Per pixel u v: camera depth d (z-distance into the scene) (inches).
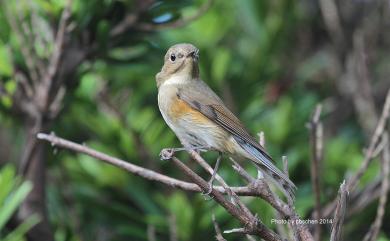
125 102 488.1
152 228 393.4
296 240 280.2
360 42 507.2
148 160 450.3
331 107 550.6
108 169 446.3
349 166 456.4
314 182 326.6
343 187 275.4
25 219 413.1
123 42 449.4
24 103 420.5
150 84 492.7
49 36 435.2
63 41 403.5
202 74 483.8
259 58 512.1
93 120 454.6
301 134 483.2
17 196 362.3
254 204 407.8
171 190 446.9
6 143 512.1
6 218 357.7
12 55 422.0
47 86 412.2
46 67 427.8
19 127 467.5
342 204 274.5
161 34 495.8
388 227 440.8
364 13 564.7
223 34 508.7
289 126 476.4
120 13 439.2
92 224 453.7
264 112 499.5
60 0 420.5
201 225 414.0
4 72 429.7
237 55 526.0
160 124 458.0
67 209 449.7
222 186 290.5
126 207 449.4
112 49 451.8
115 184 451.5
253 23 523.2
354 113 552.1
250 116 488.1
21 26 422.0
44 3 421.7
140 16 434.9
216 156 454.3
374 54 578.2
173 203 410.3
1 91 418.6
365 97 495.8
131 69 469.7
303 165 462.0
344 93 557.3
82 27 425.7
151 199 445.1
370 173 440.5
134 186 445.4
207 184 272.4
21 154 460.1
